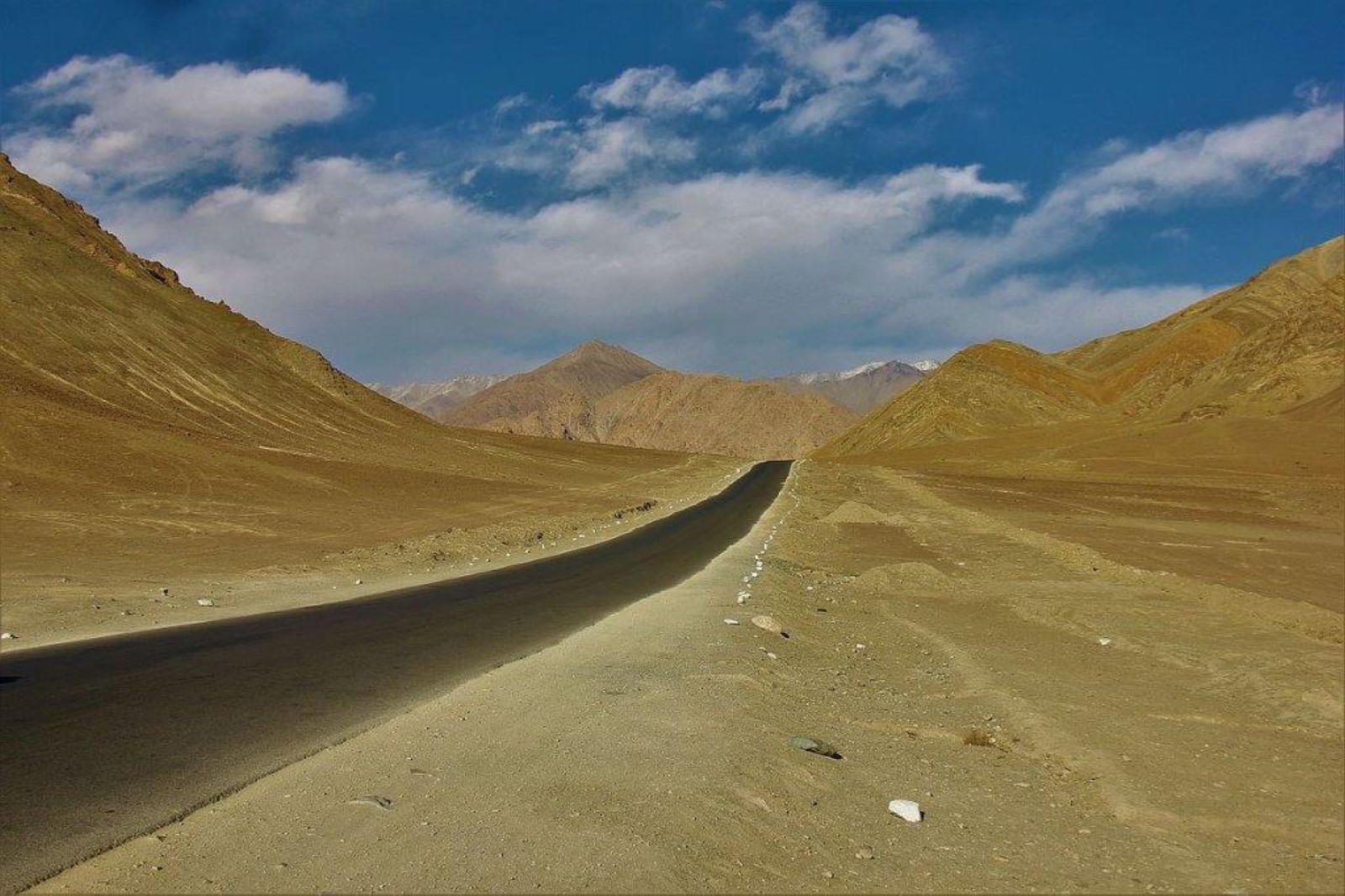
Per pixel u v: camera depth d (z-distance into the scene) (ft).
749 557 90.07
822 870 17.75
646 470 302.25
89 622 46.19
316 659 36.88
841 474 300.40
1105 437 372.17
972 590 72.69
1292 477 236.22
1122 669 43.86
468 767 22.20
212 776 21.63
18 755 23.15
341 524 116.57
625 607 54.85
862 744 27.94
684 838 18.30
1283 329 397.80
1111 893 17.85
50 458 128.88
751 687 32.89
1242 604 63.62
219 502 124.47
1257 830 22.35
